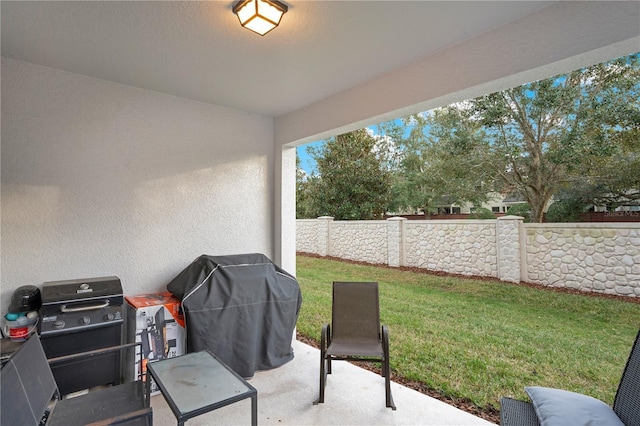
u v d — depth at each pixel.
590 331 4.57
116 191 3.01
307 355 3.59
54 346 2.34
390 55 2.54
